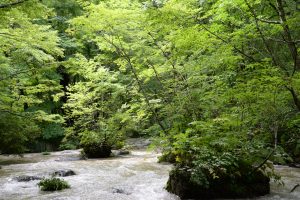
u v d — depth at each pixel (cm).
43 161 1422
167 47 1124
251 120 782
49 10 910
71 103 1608
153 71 1156
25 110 2186
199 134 848
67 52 2323
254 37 764
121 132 1497
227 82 927
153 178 932
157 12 720
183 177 702
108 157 1499
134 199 698
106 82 1496
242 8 786
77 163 1284
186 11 750
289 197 698
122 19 1033
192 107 1040
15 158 1555
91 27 1073
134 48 1175
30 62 1327
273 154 760
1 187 845
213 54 842
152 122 1633
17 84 1399
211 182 686
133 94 1391
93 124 1611
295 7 873
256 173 725
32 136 1541
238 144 761
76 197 721
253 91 695
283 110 739
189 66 1012
